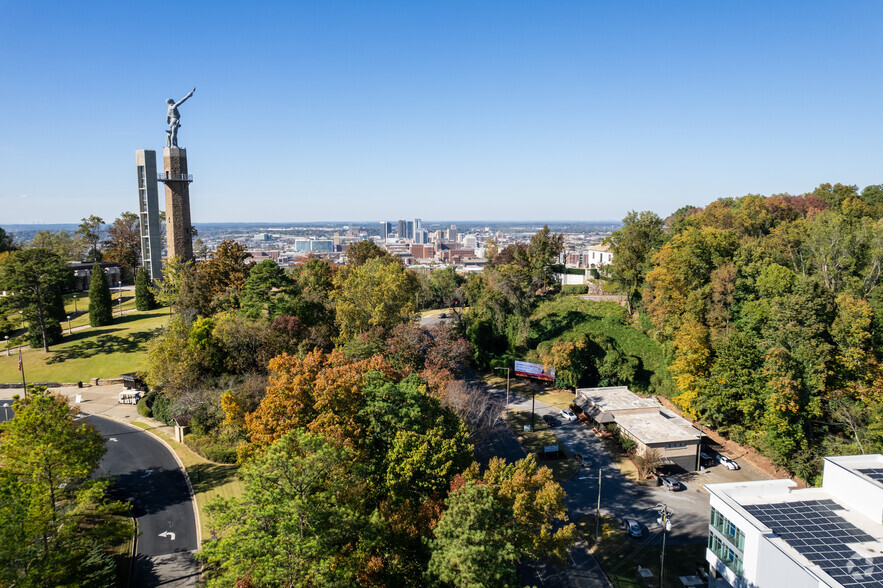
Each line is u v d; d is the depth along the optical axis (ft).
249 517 113.60
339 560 115.65
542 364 325.62
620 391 293.02
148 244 464.65
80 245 568.82
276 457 115.75
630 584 159.84
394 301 297.94
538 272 388.98
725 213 382.42
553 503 144.66
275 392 169.68
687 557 172.35
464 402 223.92
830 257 283.38
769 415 221.25
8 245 485.97
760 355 243.81
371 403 167.12
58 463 140.05
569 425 272.10
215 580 112.88
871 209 388.16
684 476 223.92
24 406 147.33
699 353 255.50
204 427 222.69
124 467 205.36
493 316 363.76
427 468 151.74
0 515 104.53
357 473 136.56
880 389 221.87
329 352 275.18
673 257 298.35
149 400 262.47
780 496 157.99
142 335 339.98
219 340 249.14
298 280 372.58
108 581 135.23
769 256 292.20
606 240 380.78
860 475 150.20
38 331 323.78
